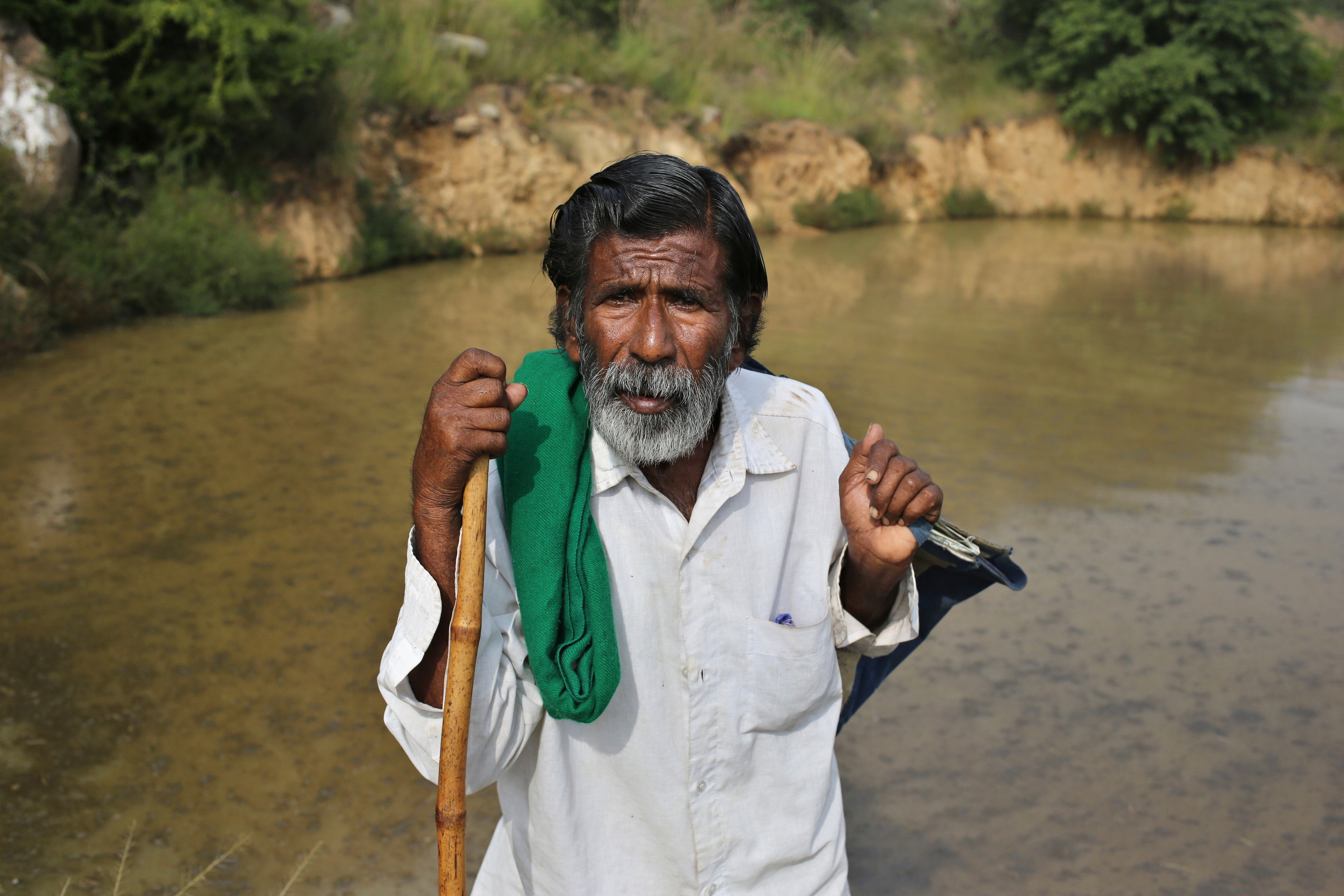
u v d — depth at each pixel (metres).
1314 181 21.45
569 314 1.34
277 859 2.58
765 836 1.44
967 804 2.86
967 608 4.04
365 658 3.57
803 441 1.48
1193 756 3.09
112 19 8.88
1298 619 3.97
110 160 9.21
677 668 1.37
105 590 3.99
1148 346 9.01
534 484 1.31
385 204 12.40
